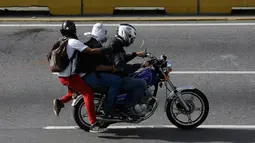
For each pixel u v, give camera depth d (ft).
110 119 54.44
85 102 53.47
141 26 98.32
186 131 55.93
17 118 60.23
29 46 87.71
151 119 59.57
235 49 84.99
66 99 55.83
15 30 96.48
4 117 60.54
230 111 61.46
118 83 53.52
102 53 52.47
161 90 68.28
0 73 75.92
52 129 56.95
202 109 56.03
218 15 106.11
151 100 54.90
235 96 66.28
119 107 54.49
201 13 106.63
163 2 106.73
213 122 58.34
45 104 64.44
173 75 74.23
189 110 55.72
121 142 53.11
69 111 62.08
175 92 55.36
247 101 64.59
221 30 95.25
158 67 54.75
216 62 79.51
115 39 53.57
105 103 53.83
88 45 54.13
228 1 106.32
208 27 97.40
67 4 106.83
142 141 53.26
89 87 53.67
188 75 74.23
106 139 53.93
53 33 94.53
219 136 54.49
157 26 98.32
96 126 53.88
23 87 70.44
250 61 79.87
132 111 54.44
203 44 87.56
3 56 83.10
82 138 54.29
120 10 110.63
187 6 106.52
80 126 55.67
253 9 110.63
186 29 96.17
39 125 58.13
